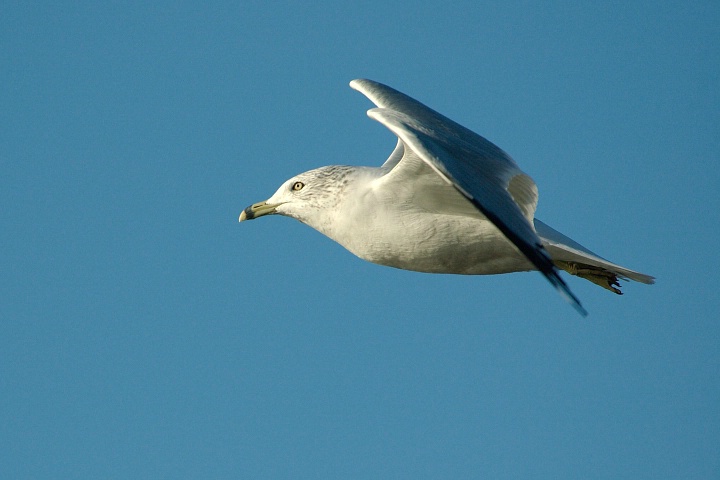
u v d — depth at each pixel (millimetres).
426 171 13898
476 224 14305
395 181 14219
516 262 14703
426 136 13109
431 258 14703
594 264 15328
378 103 15039
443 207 14250
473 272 14953
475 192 12438
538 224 15273
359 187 14750
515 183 13648
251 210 15523
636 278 15125
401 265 14977
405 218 14445
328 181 15031
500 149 13992
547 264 12242
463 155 13180
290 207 15273
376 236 14648
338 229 14930
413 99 15273
